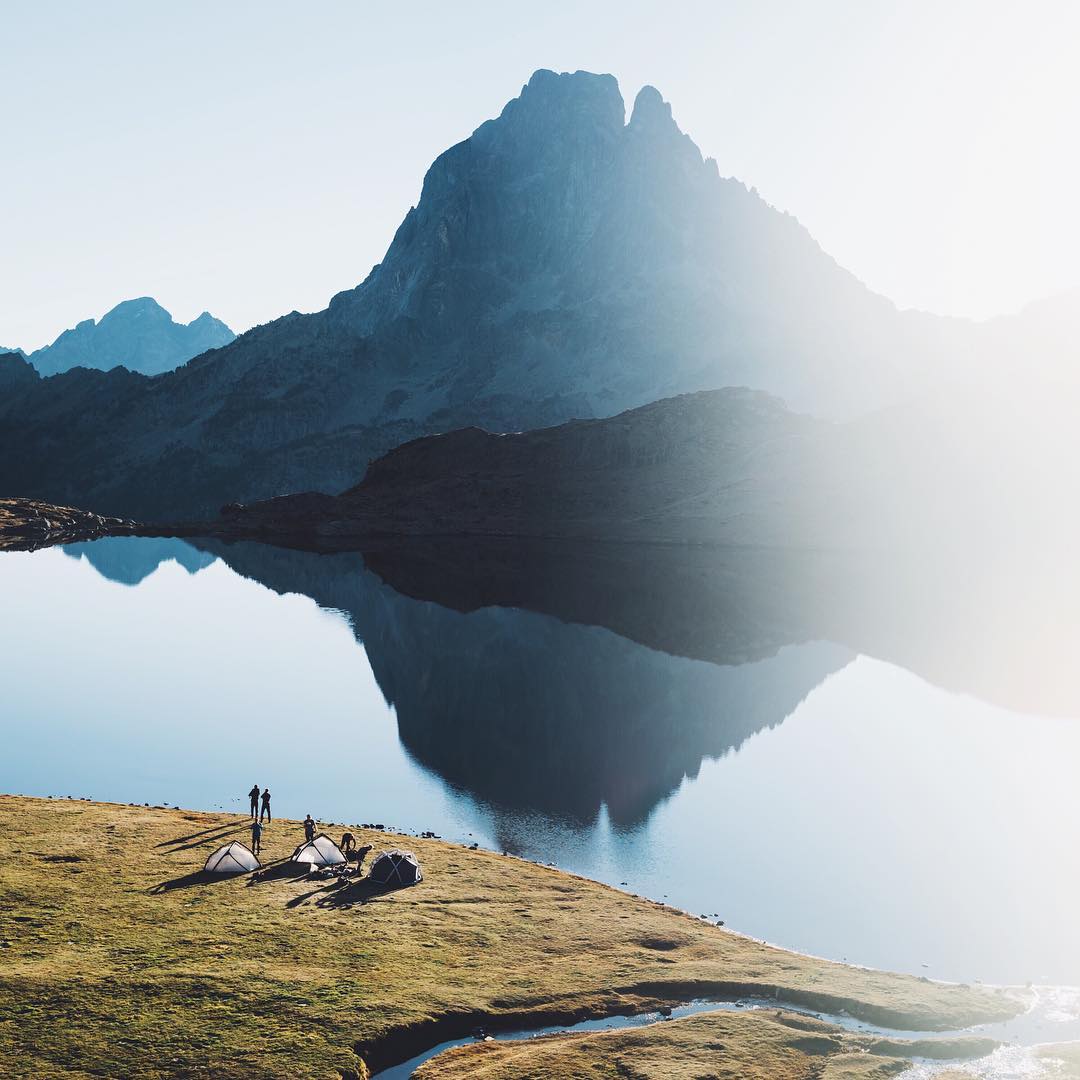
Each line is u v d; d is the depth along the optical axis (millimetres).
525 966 40750
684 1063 32469
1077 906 56438
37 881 46000
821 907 55500
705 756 90812
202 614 179750
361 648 147375
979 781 83000
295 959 39031
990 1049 35375
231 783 80438
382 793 78000
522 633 160000
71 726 100188
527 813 73250
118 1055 31219
